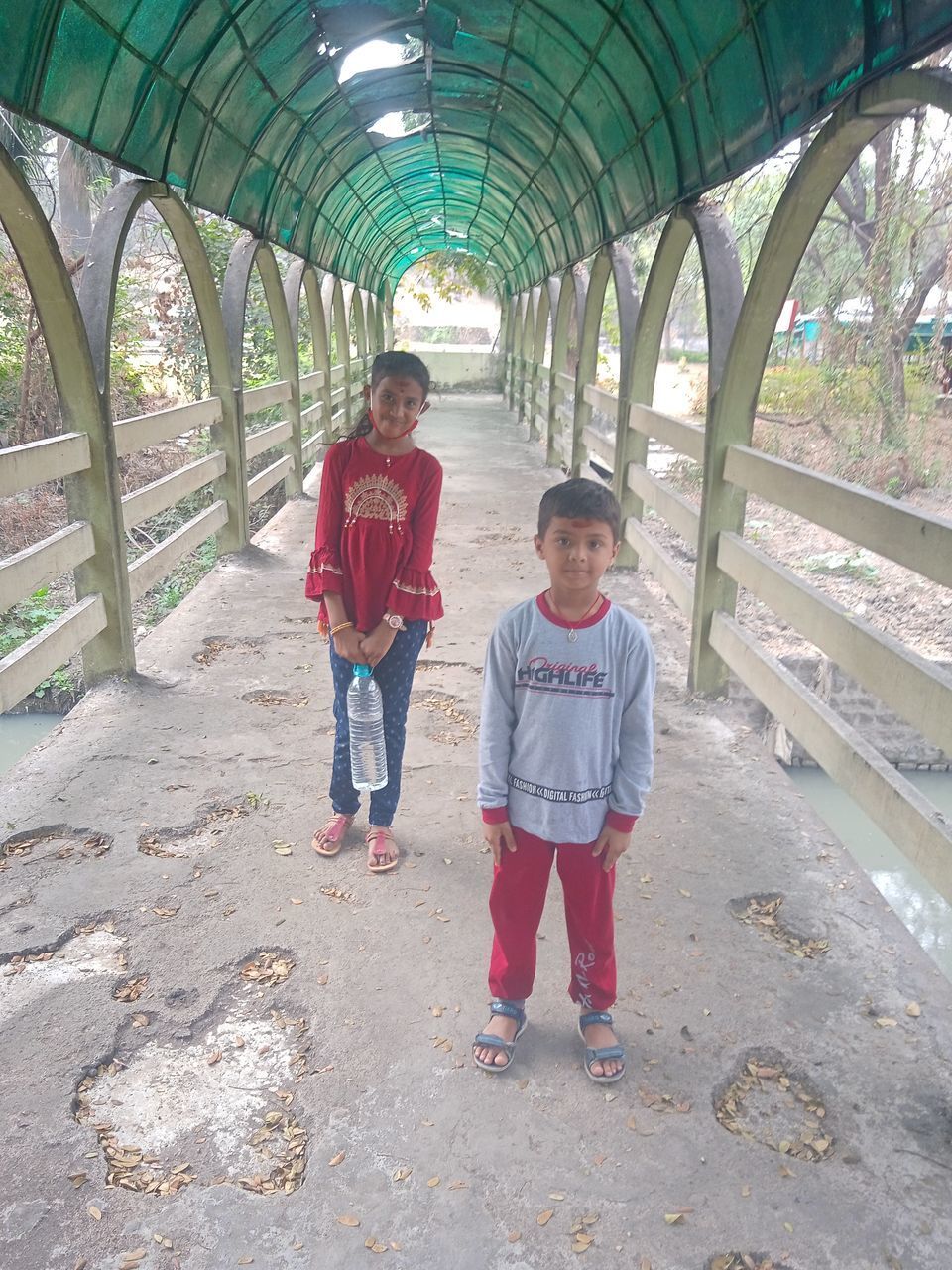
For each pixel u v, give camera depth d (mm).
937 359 9570
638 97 4918
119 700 4344
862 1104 2180
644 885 3023
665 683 4754
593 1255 1820
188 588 9922
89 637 4211
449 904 2936
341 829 3217
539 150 8133
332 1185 1963
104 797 3512
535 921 2242
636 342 6223
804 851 3248
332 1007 2477
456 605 5945
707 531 4355
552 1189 1959
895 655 2725
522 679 2066
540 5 4906
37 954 2670
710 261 4375
